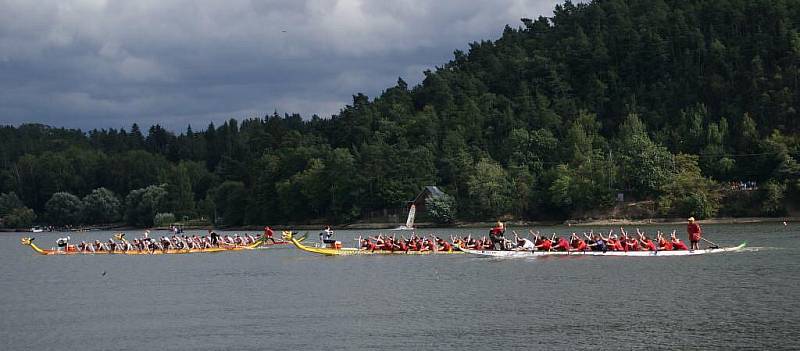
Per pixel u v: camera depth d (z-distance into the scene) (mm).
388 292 96375
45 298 103938
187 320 82375
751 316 73375
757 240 152500
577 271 109062
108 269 142125
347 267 127250
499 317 77750
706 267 107375
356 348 67188
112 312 89875
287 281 111562
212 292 102812
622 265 113875
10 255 192625
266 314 84000
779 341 64250
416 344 67875
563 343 66438
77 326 81688
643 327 70875
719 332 67875
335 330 74438
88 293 107688
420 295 93125
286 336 72625
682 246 126250
